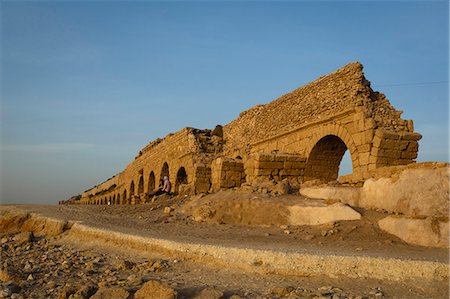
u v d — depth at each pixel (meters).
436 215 11.73
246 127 30.69
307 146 22.58
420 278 8.12
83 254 12.05
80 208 21.94
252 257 9.36
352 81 19.83
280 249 9.62
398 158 17.78
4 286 8.85
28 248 14.23
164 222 15.88
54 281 9.38
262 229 13.89
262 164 22.12
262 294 7.68
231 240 11.59
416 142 18.02
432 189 12.32
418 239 10.98
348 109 19.25
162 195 27.41
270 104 27.55
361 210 13.75
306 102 23.31
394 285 8.00
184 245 10.60
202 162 32.03
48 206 21.30
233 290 7.94
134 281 8.52
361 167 18.28
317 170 22.67
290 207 14.81
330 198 15.30
